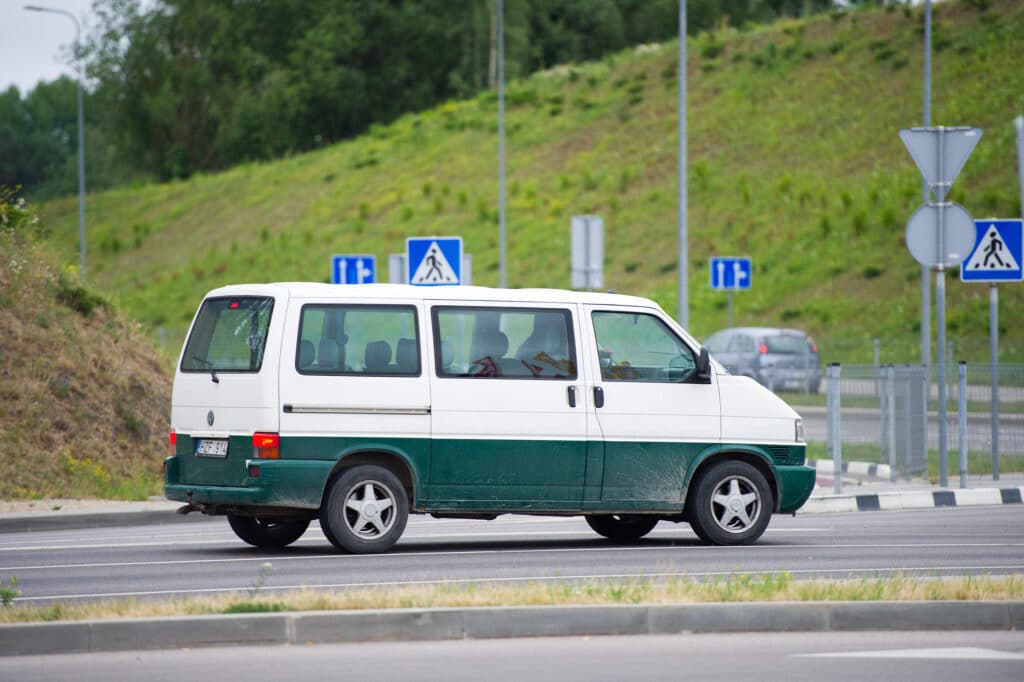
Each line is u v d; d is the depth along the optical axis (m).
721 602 16.55
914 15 117.38
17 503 32.31
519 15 170.00
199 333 24.89
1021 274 35.59
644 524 27.19
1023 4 112.38
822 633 16.23
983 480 38.66
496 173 119.44
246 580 20.47
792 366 60.75
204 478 24.25
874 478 40.19
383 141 135.00
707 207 101.69
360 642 15.62
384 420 23.88
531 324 24.86
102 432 37.53
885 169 98.50
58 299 41.94
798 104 112.31
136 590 19.47
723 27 136.50
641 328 25.58
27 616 15.73
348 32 173.75
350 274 48.31
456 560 22.80
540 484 24.55
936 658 14.86
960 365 35.03
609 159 115.38
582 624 16.06
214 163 169.25
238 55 169.00
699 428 25.38
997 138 94.94
